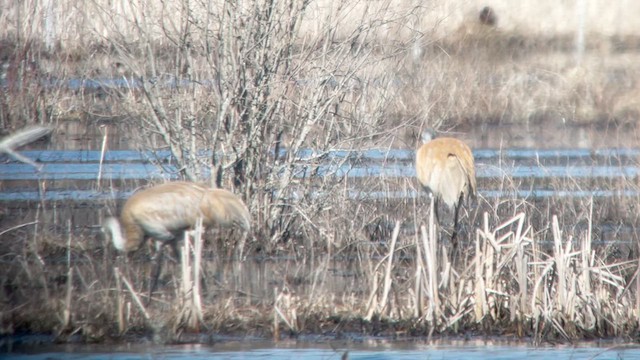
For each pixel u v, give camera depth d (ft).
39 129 77.25
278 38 95.40
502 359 69.10
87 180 124.47
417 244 77.36
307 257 94.63
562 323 75.46
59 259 89.86
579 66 219.61
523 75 211.20
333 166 100.17
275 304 74.38
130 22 97.71
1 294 76.54
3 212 105.91
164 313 75.20
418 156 106.52
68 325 73.05
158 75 96.94
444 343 72.79
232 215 86.28
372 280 81.20
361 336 73.92
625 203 110.83
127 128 132.77
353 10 106.83
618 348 70.90
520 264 75.51
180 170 96.78
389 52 101.76
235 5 94.32
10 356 68.08
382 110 101.45
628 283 81.30
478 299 76.02
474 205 112.47
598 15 266.98
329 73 95.09
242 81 95.04
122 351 69.62
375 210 104.63
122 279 77.05
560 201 110.93
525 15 257.55
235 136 96.32
